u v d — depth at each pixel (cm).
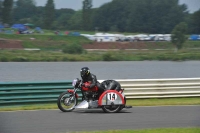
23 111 3991
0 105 4400
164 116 3725
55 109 4169
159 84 5284
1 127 3045
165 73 13038
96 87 4025
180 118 3612
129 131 2861
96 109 4253
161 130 2914
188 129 2969
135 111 4069
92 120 3447
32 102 4594
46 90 4700
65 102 3984
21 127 3052
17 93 4512
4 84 4466
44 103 4666
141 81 5206
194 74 12644
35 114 3772
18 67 15262
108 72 13238
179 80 5388
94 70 14188
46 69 14288
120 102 3969
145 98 5222
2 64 17425
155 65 17900
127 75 11956
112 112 3956
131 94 5153
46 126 3111
